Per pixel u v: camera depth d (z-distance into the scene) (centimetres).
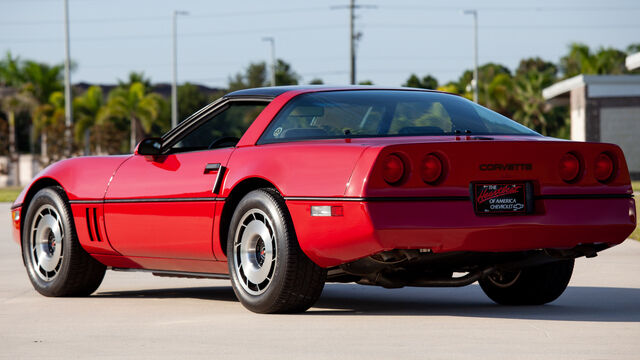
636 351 662
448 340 714
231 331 774
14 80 9519
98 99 9469
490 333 746
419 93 920
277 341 721
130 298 1055
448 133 847
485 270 848
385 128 846
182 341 730
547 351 664
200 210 916
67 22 7706
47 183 1119
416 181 770
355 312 889
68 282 1061
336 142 823
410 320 826
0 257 1591
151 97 9644
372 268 820
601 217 819
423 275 848
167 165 970
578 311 889
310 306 861
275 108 902
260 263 872
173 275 1025
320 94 902
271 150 864
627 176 839
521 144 793
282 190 831
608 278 1180
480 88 10856
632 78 6153
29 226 1106
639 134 6181
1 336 772
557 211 802
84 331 795
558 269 923
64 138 8006
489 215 784
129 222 997
